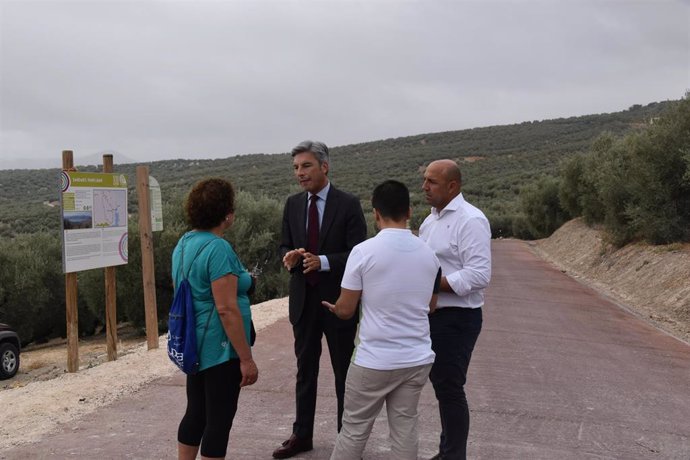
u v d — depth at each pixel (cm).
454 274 363
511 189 5997
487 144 9869
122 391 600
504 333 929
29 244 1720
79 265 739
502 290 1458
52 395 588
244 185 5956
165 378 648
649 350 857
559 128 10388
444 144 10644
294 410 538
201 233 341
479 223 367
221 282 326
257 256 1738
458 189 384
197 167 9569
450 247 373
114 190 802
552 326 1012
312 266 396
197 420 351
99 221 772
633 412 560
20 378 1027
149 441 461
